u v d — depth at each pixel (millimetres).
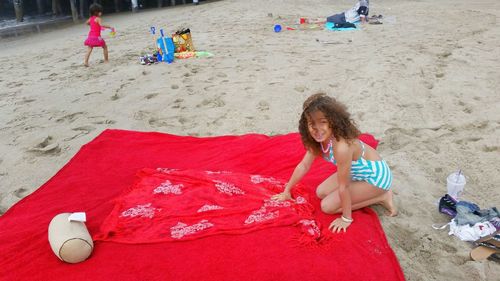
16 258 2803
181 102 5883
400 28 9977
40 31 13883
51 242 2740
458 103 5387
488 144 4348
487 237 2918
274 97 5867
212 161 4160
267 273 2607
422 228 3162
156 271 2650
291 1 15648
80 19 17047
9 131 5215
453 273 2736
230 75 6926
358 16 10805
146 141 4609
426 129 4750
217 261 2713
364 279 2584
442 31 9344
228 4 16094
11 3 20984
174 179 3697
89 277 2619
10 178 4129
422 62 7039
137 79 6988
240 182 3580
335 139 2807
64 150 4660
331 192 3318
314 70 6953
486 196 3545
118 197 3479
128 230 3010
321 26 10719
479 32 9039
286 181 3695
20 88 6949
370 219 3195
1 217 3367
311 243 2838
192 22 12570
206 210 3186
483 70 6516
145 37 10688
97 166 4105
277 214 3117
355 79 6398
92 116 5555
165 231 2982
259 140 4543
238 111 5492
